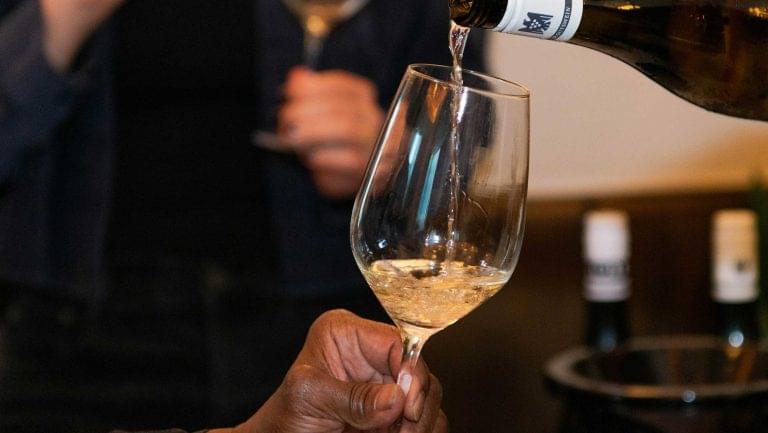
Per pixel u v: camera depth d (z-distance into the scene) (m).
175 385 1.61
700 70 1.00
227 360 1.62
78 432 1.59
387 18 1.74
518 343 2.12
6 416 1.59
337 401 0.85
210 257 1.63
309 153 1.58
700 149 2.19
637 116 2.18
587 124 2.18
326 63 1.71
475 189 0.83
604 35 0.97
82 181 1.58
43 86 1.48
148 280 1.60
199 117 1.62
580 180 2.19
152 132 1.62
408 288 0.84
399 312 0.87
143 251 1.61
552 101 2.19
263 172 1.64
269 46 1.62
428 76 0.84
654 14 0.98
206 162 1.63
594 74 2.17
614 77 2.17
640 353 1.56
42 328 1.60
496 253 0.84
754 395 1.33
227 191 1.64
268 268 1.65
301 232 1.66
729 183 2.20
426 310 0.85
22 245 1.59
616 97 2.18
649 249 2.19
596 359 1.55
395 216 0.83
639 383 1.53
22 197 1.59
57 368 1.60
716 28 0.99
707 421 1.33
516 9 0.80
